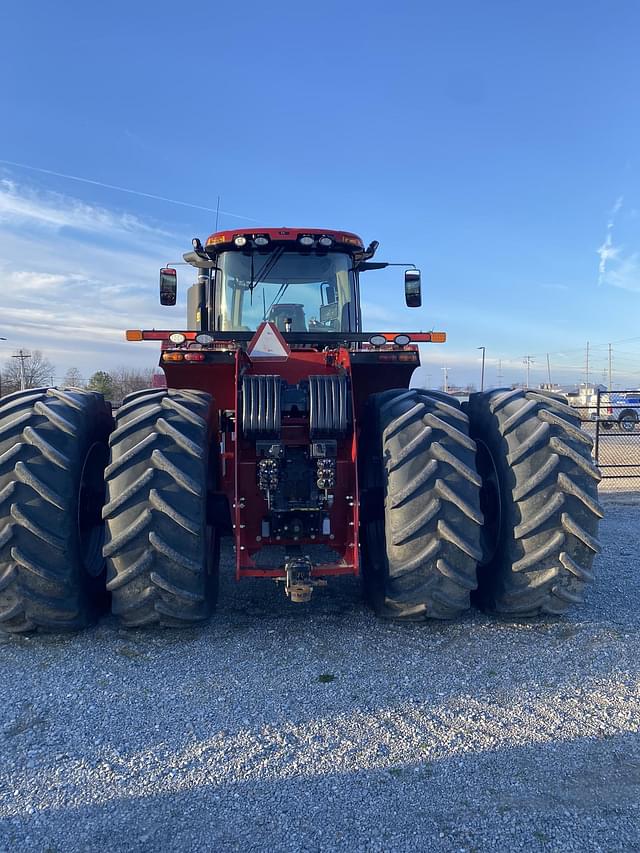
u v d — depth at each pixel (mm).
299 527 3939
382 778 2512
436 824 2266
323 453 3844
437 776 2525
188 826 2258
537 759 2635
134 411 3830
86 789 2451
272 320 5531
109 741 2770
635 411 26938
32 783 2486
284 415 3994
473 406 4480
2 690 3225
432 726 2877
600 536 7016
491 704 3074
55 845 2172
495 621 4129
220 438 4504
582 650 3693
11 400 3957
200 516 3582
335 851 2143
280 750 2695
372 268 5840
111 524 3545
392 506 3652
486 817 2299
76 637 3883
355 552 3807
